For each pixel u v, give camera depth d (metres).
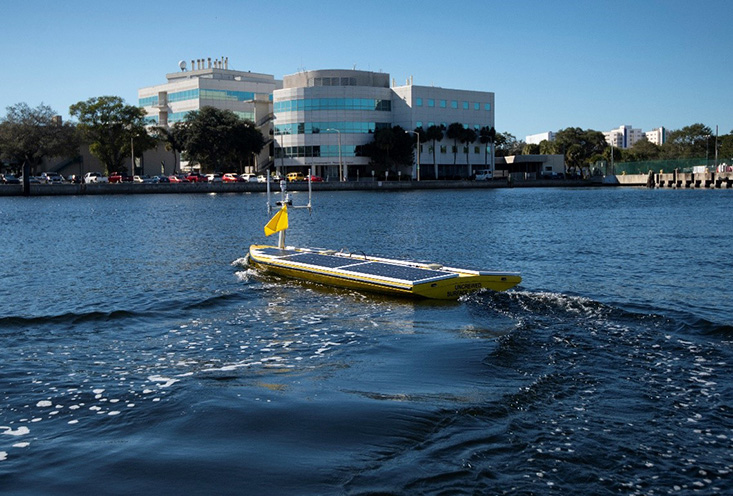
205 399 10.76
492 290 19.72
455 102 141.50
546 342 14.00
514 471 8.17
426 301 18.97
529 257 29.47
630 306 18.11
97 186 106.88
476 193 111.81
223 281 22.91
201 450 8.88
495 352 13.30
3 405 10.66
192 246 34.31
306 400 10.68
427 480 7.95
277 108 137.88
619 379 11.59
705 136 176.12
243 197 98.12
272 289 21.27
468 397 10.71
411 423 9.62
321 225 47.25
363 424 9.62
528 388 11.07
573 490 7.76
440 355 13.36
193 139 123.62
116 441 9.22
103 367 12.81
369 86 136.88
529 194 106.88
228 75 162.00
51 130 123.06
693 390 11.02
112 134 127.56
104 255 30.83
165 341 14.90
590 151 176.25
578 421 9.69
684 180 124.25
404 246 34.09
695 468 8.29
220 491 7.80
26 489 7.86
